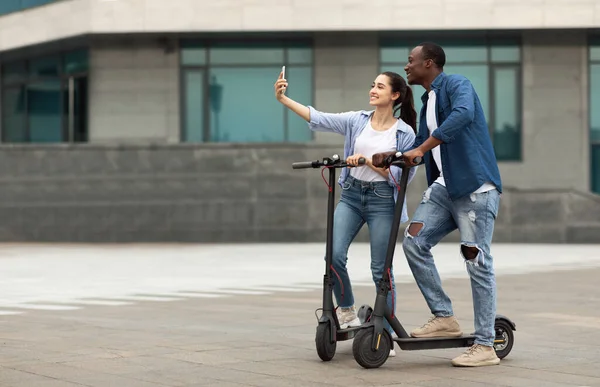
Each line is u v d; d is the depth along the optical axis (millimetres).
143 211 26078
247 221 25875
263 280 14281
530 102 28109
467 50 28094
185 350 6926
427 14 26953
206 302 10922
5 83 31562
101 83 28422
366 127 6949
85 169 26234
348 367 6207
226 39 28125
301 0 27016
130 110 28312
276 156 25828
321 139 27875
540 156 28141
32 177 26406
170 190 26062
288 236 25797
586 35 28125
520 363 6395
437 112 6473
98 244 25359
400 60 28078
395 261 18281
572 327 8398
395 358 6648
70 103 29547
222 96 28141
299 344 7258
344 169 6980
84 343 7312
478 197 6379
